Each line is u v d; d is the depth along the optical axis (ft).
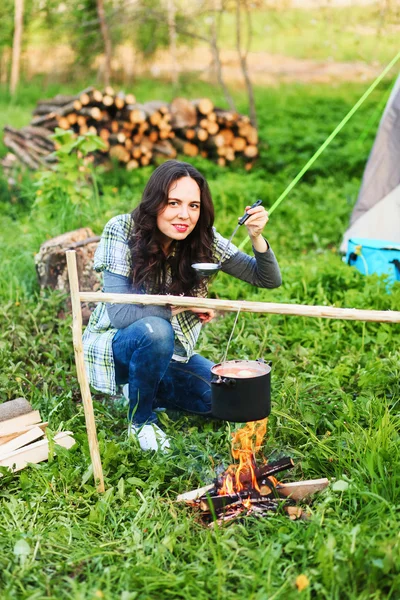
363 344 14.46
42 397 12.59
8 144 32.78
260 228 10.67
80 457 10.70
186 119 31.60
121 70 52.08
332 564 7.89
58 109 30.27
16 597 7.93
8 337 15.31
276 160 32.76
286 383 12.19
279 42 53.31
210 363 12.02
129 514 9.50
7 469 10.37
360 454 9.96
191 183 10.44
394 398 12.23
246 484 9.55
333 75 50.62
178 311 11.03
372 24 46.29
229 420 9.14
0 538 8.97
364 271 18.56
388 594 7.72
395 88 20.77
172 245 11.00
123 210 21.75
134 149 30.09
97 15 46.80
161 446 10.73
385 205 20.45
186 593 7.84
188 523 9.00
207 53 55.47
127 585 8.00
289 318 15.90
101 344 11.32
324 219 24.41
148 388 11.15
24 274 18.98
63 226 20.56
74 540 9.06
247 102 46.47
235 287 17.57
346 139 36.04
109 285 10.81
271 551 8.29
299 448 10.93
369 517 9.00
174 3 45.78
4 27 52.75
